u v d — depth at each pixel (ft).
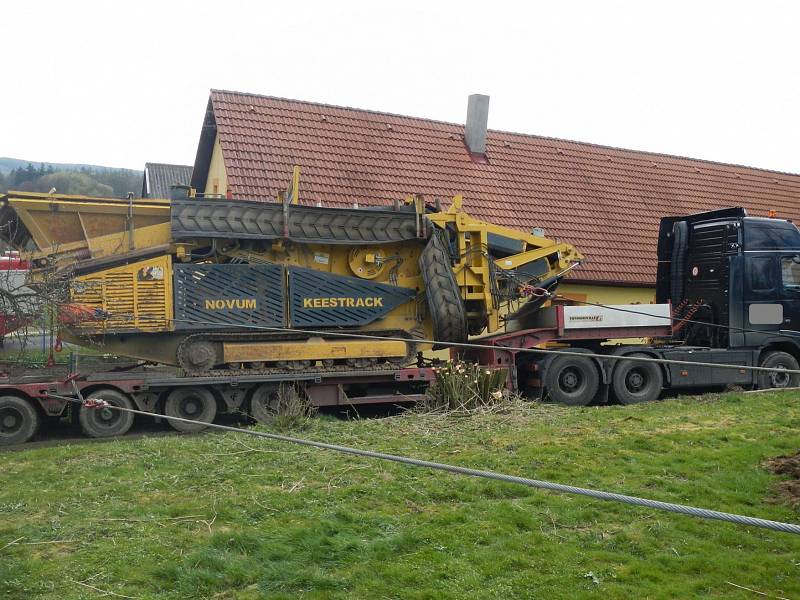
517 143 80.64
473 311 46.19
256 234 40.55
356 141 70.33
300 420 36.09
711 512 13.28
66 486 25.79
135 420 42.27
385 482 25.73
